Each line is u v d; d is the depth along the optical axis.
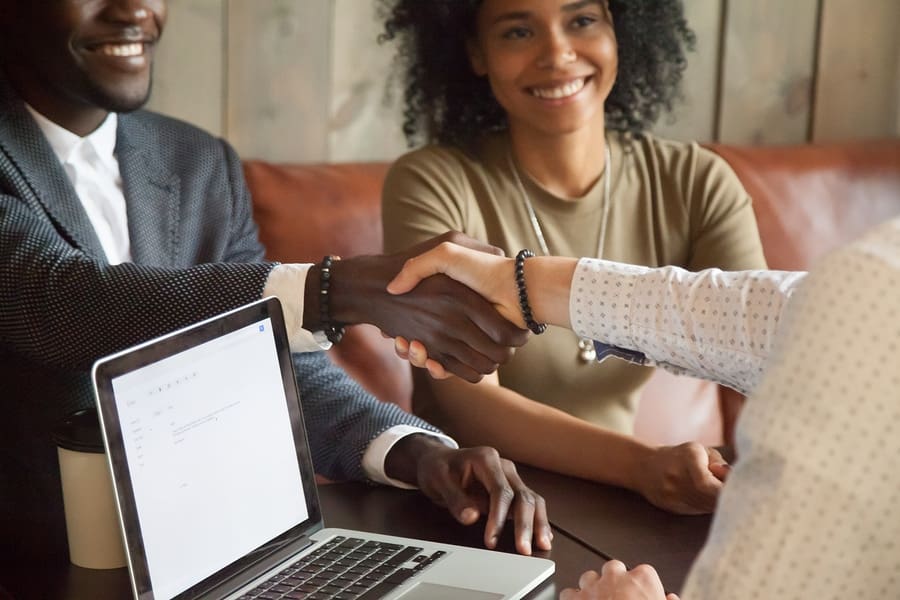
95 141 1.47
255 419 1.13
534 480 1.48
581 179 1.90
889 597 0.72
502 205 1.89
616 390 1.88
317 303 1.26
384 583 1.08
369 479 1.40
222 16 2.18
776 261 2.27
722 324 1.04
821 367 0.70
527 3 1.81
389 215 1.87
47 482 1.35
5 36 1.41
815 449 0.70
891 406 0.69
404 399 2.04
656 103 2.09
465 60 1.98
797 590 0.71
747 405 0.74
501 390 1.67
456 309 1.23
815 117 2.64
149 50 1.45
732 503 0.74
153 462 1.01
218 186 1.59
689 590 0.75
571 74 1.81
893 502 0.69
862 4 2.62
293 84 2.26
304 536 1.18
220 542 1.07
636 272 1.13
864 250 0.72
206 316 1.23
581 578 1.08
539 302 1.19
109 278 1.25
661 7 2.03
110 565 1.17
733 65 2.56
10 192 1.37
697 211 1.92
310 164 2.11
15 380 1.35
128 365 1.00
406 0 2.03
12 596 1.12
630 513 1.34
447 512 1.32
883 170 2.39
